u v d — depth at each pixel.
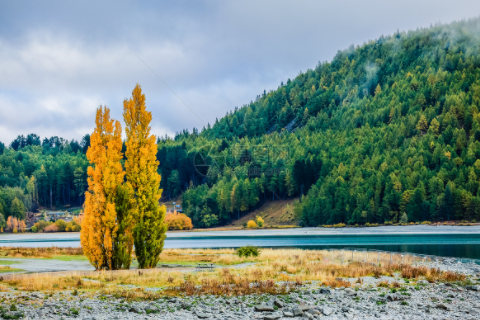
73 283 24.02
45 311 16.39
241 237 106.56
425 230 109.69
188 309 18.09
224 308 18.31
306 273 30.83
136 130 34.75
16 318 15.10
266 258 42.69
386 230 114.75
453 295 21.47
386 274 30.16
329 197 149.62
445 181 141.38
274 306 18.52
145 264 33.25
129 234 32.88
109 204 31.53
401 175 148.00
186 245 77.56
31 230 149.50
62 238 111.56
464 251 56.16
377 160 168.38
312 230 126.81
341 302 19.78
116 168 33.09
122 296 20.64
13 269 30.92
